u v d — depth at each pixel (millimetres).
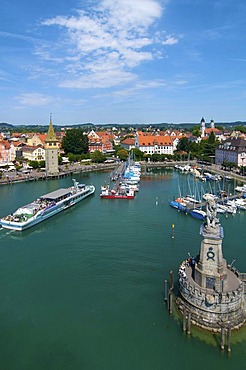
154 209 124688
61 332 53062
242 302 53750
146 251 82438
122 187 161625
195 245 86188
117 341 50844
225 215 116938
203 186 173000
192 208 118312
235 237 93250
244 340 49375
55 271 73062
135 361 47156
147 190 163250
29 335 52438
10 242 91688
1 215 113938
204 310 51500
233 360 46688
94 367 46312
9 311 58500
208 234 52781
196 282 55656
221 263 52906
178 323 54062
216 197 135750
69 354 48625
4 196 145750
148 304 59594
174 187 171000
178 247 84875
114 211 122875
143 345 49875
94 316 56688
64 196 131625
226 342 48844
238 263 75375
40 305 60188
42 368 46281
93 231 99312
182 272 58781
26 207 114500
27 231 100750
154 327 53406
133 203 135375
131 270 72375
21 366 46625
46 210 113125
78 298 62188
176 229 99750
